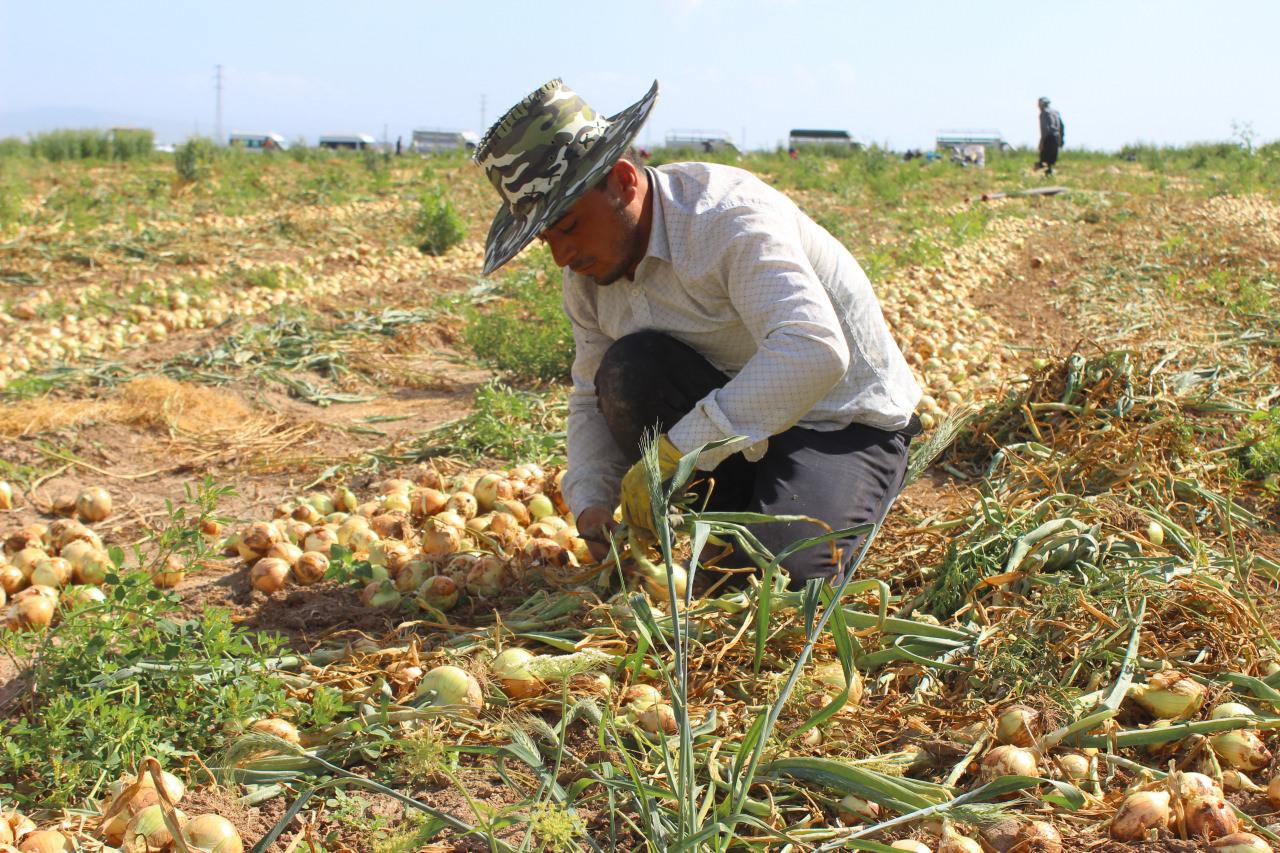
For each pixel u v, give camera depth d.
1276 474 4.48
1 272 11.01
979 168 30.92
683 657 1.88
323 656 2.85
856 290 3.20
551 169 2.83
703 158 31.42
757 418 2.74
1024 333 8.92
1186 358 6.75
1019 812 2.08
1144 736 2.33
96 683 2.48
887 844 2.00
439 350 8.66
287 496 5.05
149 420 6.05
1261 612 3.09
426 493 4.27
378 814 2.21
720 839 1.91
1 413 5.85
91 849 2.08
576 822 1.88
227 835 2.04
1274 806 2.14
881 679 2.62
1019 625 2.71
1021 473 4.29
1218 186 24.06
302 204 18.41
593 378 3.53
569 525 4.16
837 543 2.97
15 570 3.65
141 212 15.83
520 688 2.59
